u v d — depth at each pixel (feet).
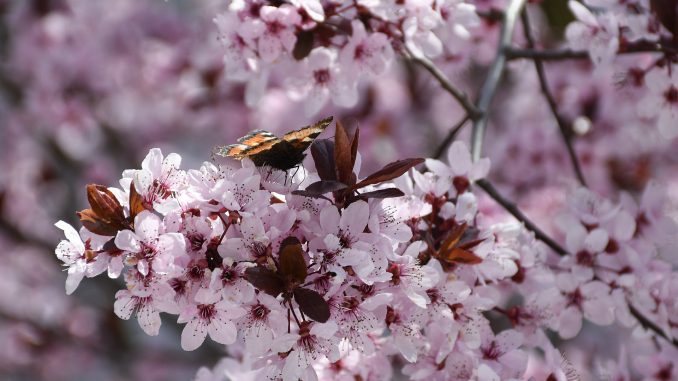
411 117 5.17
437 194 3.05
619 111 4.25
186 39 5.65
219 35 3.34
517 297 3.73
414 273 2.91
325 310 2.81
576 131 4.35
